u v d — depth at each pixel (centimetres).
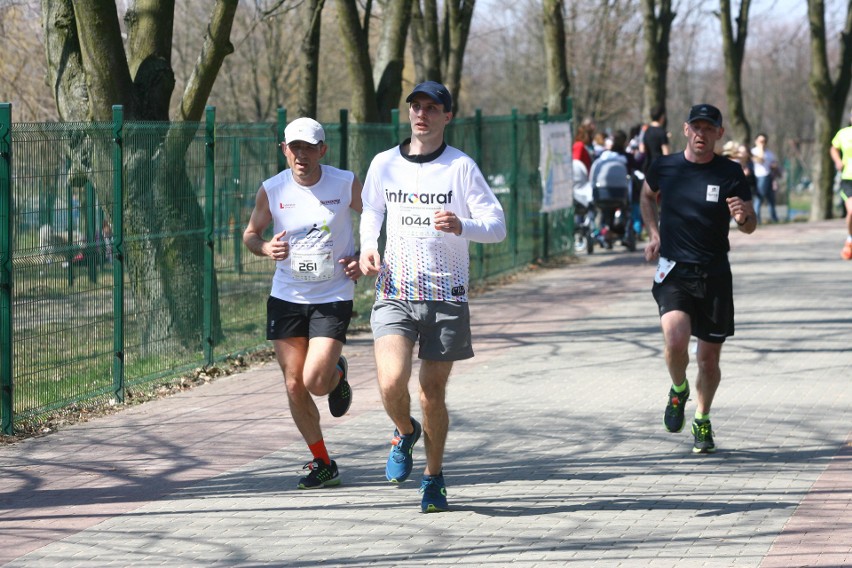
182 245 1261
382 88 2180
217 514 774
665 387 1179
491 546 700
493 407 1099
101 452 948
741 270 2197
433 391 750
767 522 743
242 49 3869
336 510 780
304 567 667
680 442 959
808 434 976
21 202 995
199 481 859
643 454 921
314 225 807
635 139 2908
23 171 995
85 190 1084
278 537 723
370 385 1211
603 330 1541
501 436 986
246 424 1045
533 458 912
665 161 907
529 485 836
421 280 738
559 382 1214
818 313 1644
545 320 1641
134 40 1401
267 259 1445
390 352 740
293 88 4350
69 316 1070
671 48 7694
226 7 1352
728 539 709
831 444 942
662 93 3544
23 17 2547
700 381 911
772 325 1548
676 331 883
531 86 6675
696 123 882
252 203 1402
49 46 1413
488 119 2075
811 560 668
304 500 806
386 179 746
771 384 1180
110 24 1333
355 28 2038
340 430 1016
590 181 2627
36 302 1025
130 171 1166
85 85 1393
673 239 895
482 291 1981
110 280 1127
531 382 1216
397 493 822
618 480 846
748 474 858
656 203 932
